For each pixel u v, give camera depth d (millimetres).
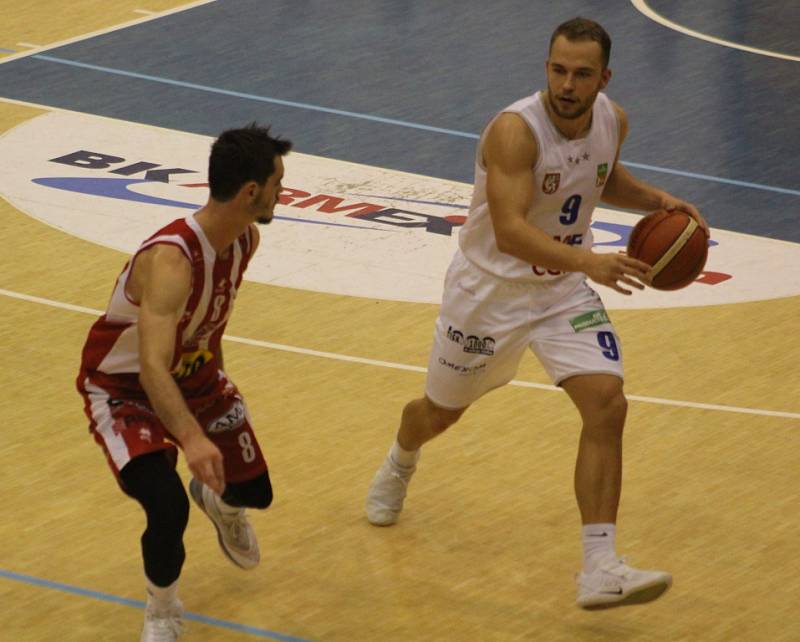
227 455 11016
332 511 13211
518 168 10867
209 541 12664
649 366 16750
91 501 13266
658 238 11312
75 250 20094
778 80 29484
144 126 25766
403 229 21234
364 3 34938
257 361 16656
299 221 21422
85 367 10703
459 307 11719
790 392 16062
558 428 15016
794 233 21422
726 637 11180
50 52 30484
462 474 13984
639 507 13367
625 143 25719
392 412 15375
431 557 12422
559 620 11422
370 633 11172
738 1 36281
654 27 33531
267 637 11078
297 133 25609
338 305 18438
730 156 25016
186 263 9898
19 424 14844
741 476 14008
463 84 28828
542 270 11383
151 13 33875
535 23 33438
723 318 18281
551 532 12883
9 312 17922
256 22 33156
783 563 12352
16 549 12352
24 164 23578
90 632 11094
